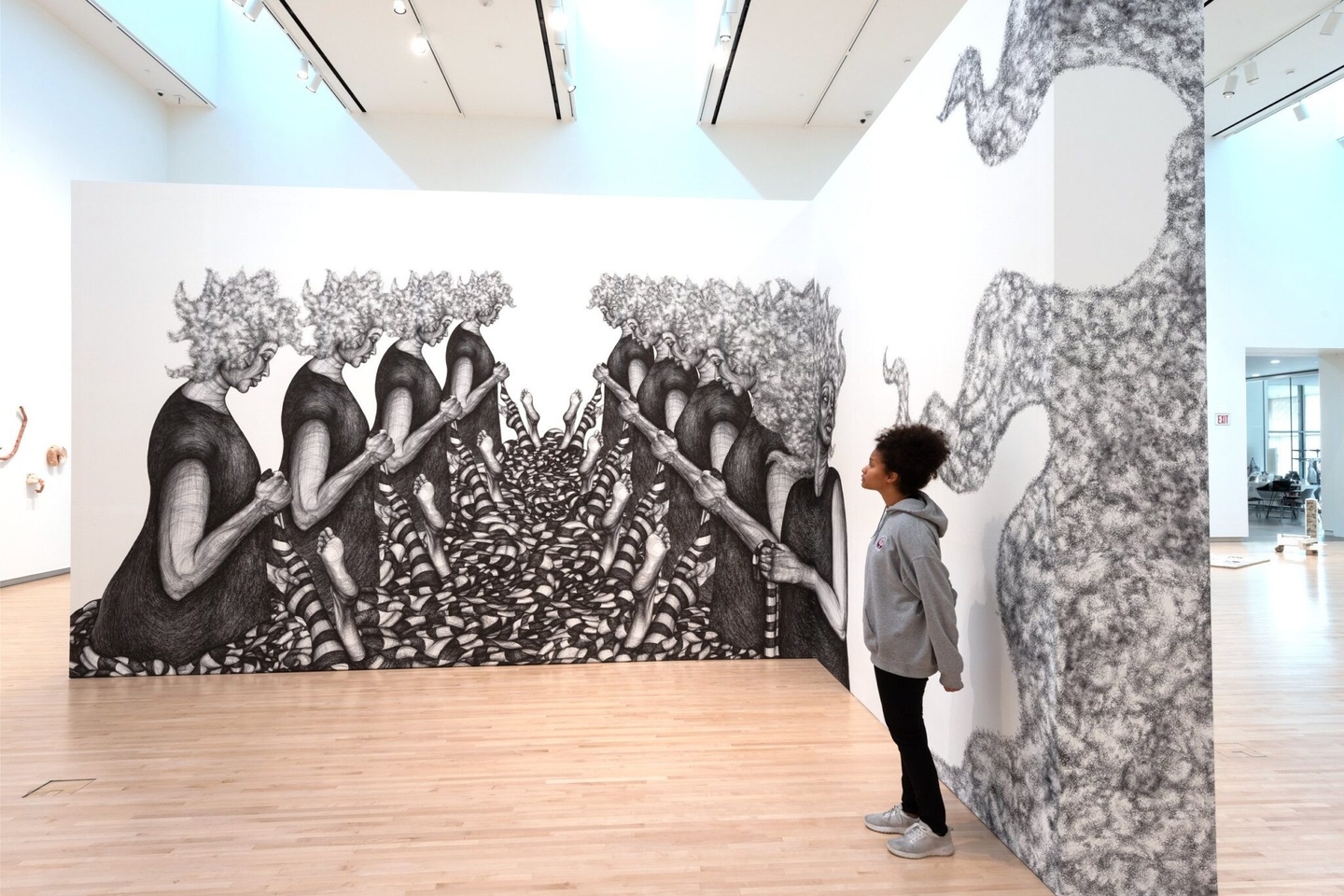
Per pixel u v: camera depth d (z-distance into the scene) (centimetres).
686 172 1011
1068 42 235
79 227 480
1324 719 403
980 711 286
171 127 1009
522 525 511
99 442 481
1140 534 235
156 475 482
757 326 530
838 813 293
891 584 260
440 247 507
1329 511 1229
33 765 339
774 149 1016
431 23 784
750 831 279
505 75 888
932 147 331
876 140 403
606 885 242
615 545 516
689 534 521
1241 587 790
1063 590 232
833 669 483
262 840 272
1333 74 883
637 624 517
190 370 486
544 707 420
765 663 513
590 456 516
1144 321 237
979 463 286
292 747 362
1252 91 933
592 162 1004
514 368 512
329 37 811
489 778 325
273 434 491
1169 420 237
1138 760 233
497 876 247
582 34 1003
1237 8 735
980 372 286
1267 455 1538
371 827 282
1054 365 234
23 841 271
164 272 485
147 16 888
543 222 516
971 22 295
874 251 409
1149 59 238
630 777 328
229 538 487
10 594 758
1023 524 253
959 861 257
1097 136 236
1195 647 235
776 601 526
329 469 495
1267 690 453
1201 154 239
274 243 493
